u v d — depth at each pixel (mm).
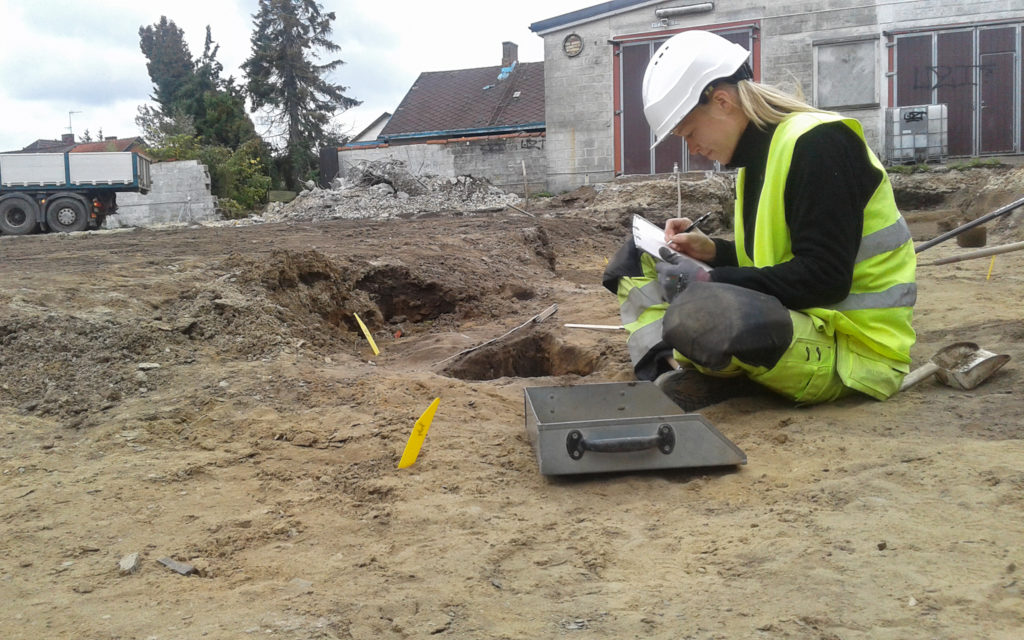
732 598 2221
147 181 23281
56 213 21469
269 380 4664
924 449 3256
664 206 20141
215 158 34875
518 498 3074
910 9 21875
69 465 3572
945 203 20359
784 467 3240
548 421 3820
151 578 2508
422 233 13156
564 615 2186
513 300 8492
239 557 2654
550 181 25016
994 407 3732
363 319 7270
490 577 2426
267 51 44750
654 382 4250
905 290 3869
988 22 21516
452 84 39469
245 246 11297
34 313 5414
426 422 3445
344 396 4453
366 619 2195
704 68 3863
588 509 2951
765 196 3793
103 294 6035
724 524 2742
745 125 3957
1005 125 21875
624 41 23812
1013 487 2799
